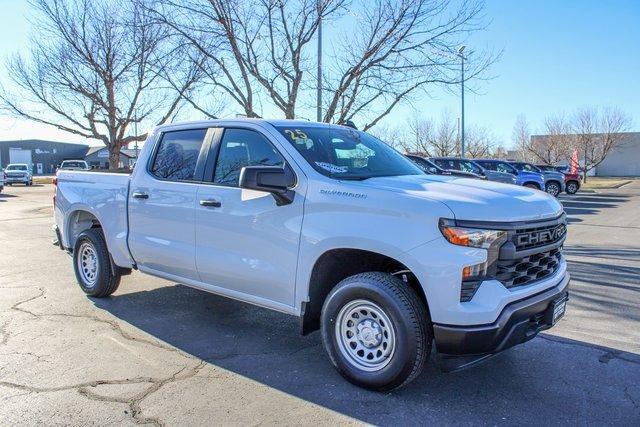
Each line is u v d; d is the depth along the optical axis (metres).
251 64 11.48
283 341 4.79
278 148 4.28
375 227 3.57
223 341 4.76
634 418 3.40
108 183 5.71
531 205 3.70
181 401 3.58
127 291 6.43
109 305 5.83
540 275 3.80
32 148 95.50
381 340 3.66
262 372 4.09
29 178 42.41
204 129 4.95
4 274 7.33
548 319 3.75
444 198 3.48
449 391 3.78
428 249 3.37
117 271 5.93
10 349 4.48
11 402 3.53
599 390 3.80
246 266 4.34
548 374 4.07
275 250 4.13
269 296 4.28
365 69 11.38
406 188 3.73
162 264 5.13
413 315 3.48
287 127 4.48
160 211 5.05
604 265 8.37
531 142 56.06
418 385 3.87
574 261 8.74
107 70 14.95
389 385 3.62
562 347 4.64
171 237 4.98
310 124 4.73
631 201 25.41
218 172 4.69
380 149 4.99
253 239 4.27
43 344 4.60
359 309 3.76
